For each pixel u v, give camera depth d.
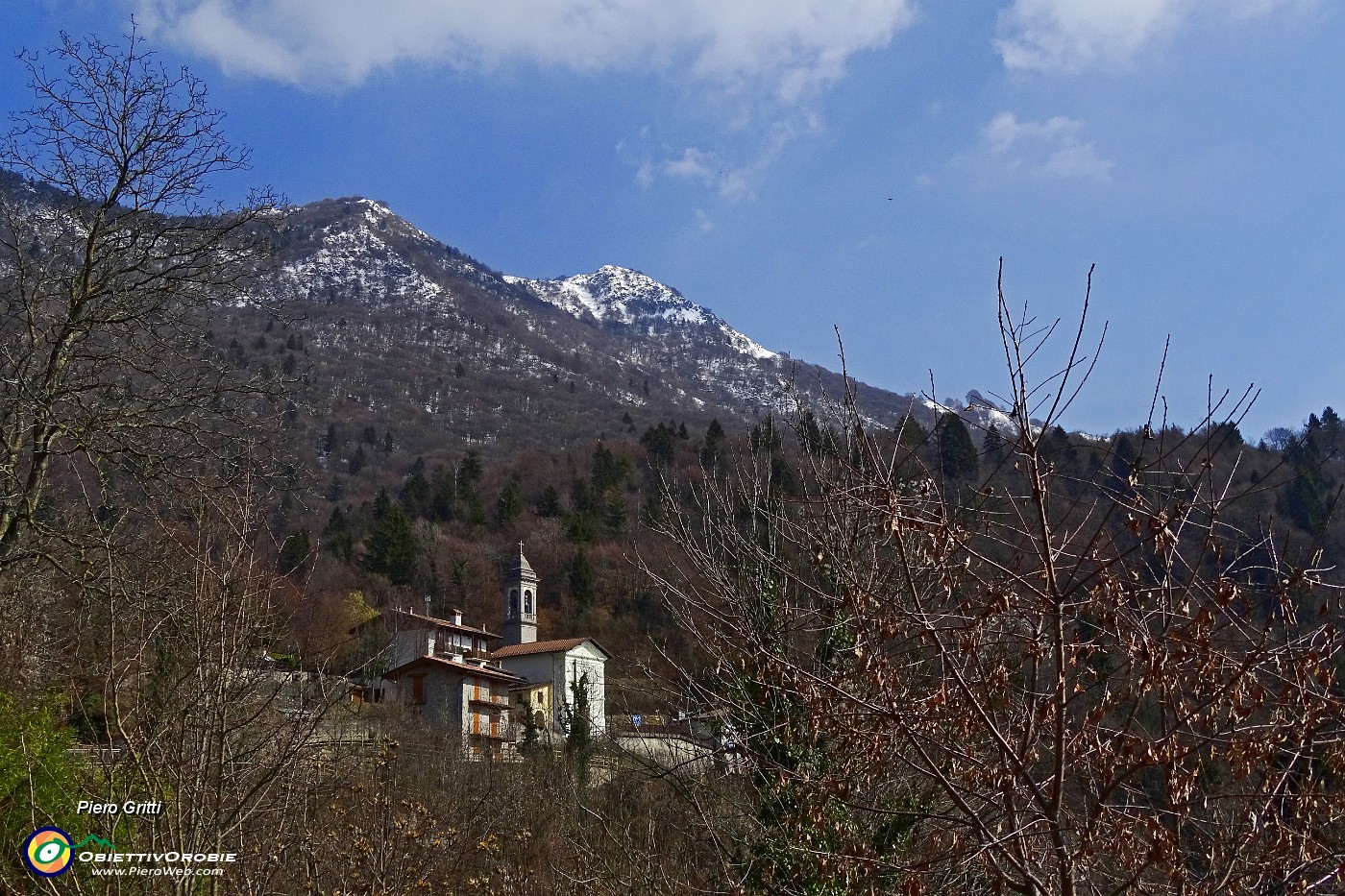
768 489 10.63
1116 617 6.24
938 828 7.41
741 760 9.49
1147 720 7.39
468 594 68.50
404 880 11.60
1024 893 6.41
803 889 8.88
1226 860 6.46
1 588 12.43
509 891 14.06
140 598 9.68
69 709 10.71
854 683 7.88
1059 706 6.18
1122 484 6.30
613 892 11.82
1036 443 6.36
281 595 10.04
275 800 9.19
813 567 8.61
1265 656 6.12
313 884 9.91
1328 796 6.38
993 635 6.92
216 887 8.20
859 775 8.25
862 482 7.20
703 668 10.95
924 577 8.32
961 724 6.70
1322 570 6.21
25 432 13.41
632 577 64.19
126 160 14.52
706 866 11.86
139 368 14.37
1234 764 6.27
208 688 8.08
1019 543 6.79
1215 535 6.29
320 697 9.13
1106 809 6.37
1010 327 6.48
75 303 13.94
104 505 13.11
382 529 67.75
